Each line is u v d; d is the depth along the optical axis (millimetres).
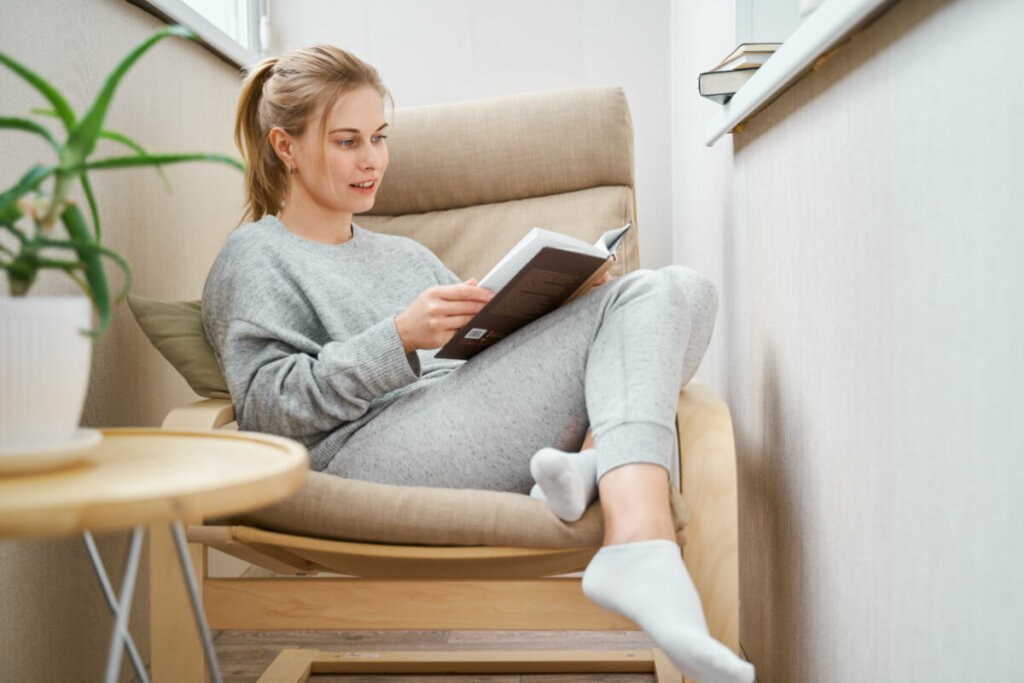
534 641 1515
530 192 1596
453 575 941
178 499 480
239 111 1331
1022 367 510
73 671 1149
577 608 942
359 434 1052
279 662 1336
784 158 1101
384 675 1342
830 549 913
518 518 870
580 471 853
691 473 976
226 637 1543
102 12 1236
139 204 1349
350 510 899
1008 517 527
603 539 852
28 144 1042
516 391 987
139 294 1348
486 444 999
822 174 937
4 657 987
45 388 560
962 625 593
